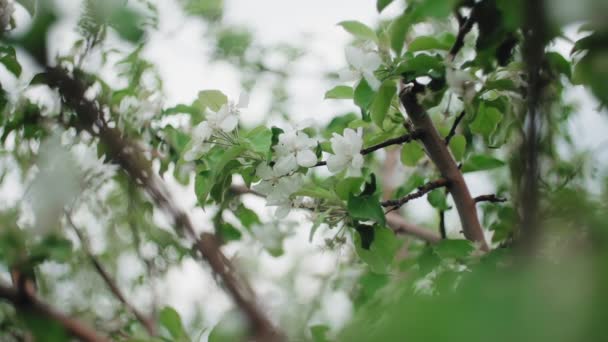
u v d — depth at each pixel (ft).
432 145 4.30
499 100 4.26
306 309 4.52
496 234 4.31
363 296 4.61
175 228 4.15
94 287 4.80
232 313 4.04
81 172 4.31
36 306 4.12
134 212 4.52
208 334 4.08
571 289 1.33
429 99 4.16
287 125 4.29
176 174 4.68
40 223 4.28
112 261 4.79
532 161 2.81
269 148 4.19
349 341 2.09
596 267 1.36
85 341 4.15
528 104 2.95
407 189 4.87
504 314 1.35
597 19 2.40
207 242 4.15
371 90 4.14
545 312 1.31
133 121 4.46
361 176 4.36
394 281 4.26
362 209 4.12
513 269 1.59
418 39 4.17
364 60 4.16
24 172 4.38
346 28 4.23
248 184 4.27
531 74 2.93
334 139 4.21
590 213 2.34
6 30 3.84
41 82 4.03
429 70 4.11
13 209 4.25
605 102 3.58
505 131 4.11
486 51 4.10
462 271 3.91
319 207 4.26
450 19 4.38
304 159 4.17
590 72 3.61
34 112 4.27
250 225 4.70
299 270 4.75
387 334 1.45
